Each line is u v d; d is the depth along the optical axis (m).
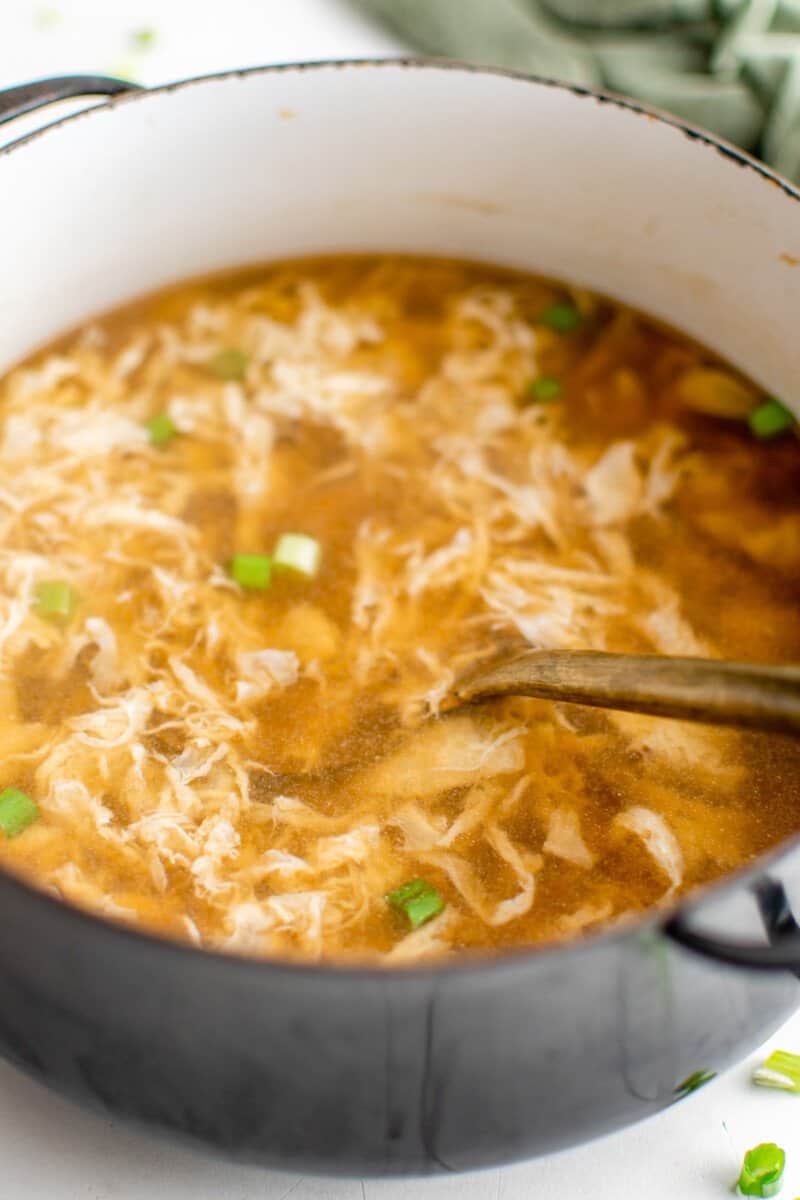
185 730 0.48
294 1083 0.40
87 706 0.49
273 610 0.51
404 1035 0.39
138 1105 0.42
